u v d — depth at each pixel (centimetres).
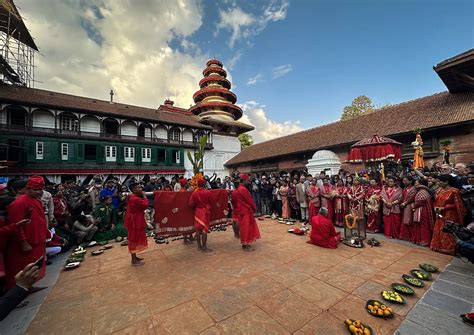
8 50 1928
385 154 657
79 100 2558
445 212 460
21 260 313
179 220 500
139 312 273
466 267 385
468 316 239
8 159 1897
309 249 502
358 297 298
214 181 1280
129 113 2647
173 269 406
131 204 439
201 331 235
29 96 2103
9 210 307
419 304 277
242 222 500
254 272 382
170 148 2844
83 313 275
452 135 1060
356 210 562
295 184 891
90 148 2398
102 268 423
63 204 639
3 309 126
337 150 1574
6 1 1681
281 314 263
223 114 3588
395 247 507
